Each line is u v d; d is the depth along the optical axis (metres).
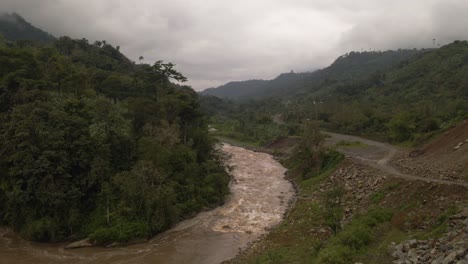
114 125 50.59
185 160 57.38
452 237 25.41
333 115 131.00
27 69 60.56
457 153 47.56
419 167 49.69
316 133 76.00
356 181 52.81
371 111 120.06
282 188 67.06
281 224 46.97
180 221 49.75
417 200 36.41
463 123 57.25
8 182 44.59
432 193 35.78
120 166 50.41
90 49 141.25
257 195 62.09
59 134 44.81
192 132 70.06
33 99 50.47
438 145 56.22
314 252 33.41
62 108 48.84
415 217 33.00
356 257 28.94
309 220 43.75
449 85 140.75
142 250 41.34
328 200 43.62
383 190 43.47
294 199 58.94
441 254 23.30
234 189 65.69
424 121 80.44
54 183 43.50
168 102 67.69
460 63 162.38
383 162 60.03
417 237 28.66
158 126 60.16
